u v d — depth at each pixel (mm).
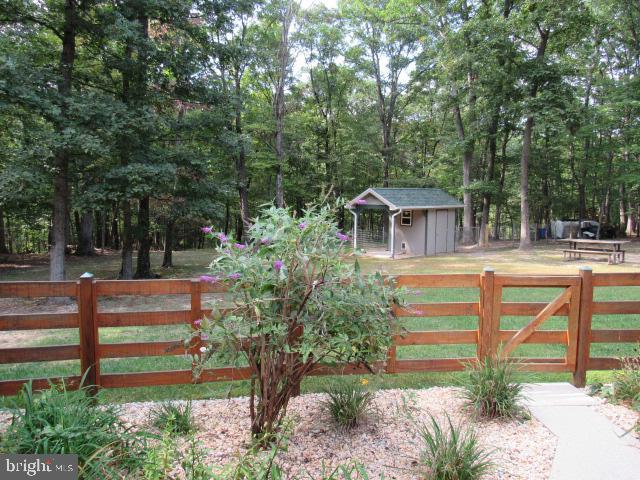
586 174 26062
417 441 2875
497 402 3193
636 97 17547
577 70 18703
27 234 25781
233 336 2639
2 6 8539
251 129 18562
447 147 22875
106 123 9078
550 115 17516
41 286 3447
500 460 2643
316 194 23672
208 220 12281
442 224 20188
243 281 2545
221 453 2693
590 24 17547
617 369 3971
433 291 9969
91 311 3521
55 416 2305
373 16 24250
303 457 2662
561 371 3977
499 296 3928
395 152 27328
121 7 9906
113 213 22031
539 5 17062
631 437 2949
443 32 21672
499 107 20594
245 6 12039
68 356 3533
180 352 3688
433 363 3967
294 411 3365
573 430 3053
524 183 19922
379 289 2805
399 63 25594
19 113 8570
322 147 25969
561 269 13469
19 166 8406
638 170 19203
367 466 2557
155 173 9633
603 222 28016
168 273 13953
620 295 9133
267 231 2666
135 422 3119
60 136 8242
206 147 12875
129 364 4801
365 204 19297
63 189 9820
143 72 10414
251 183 23500
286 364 2777
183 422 2994
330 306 2547
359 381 3650
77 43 10750
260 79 20250
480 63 18562
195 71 11102
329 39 23938
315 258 2598
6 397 3553
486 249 21359
